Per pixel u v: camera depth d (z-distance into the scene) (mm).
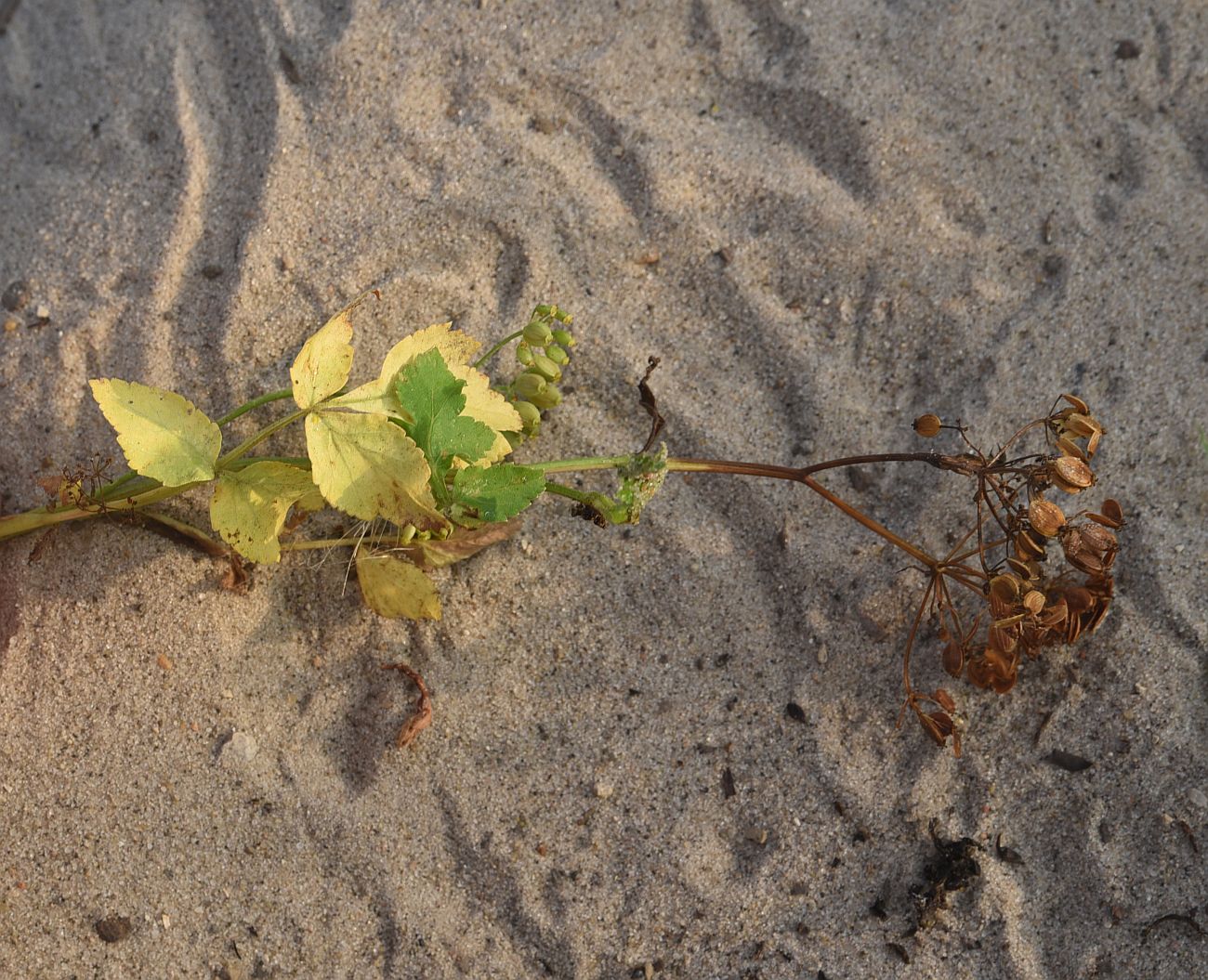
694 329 396
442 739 377
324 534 383
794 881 375
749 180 401
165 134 402
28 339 388
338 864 373
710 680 382
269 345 387
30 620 376
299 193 395
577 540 384
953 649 376
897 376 395
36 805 372
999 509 388
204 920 371
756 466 376
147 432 357
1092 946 374
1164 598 383
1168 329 396
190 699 375
